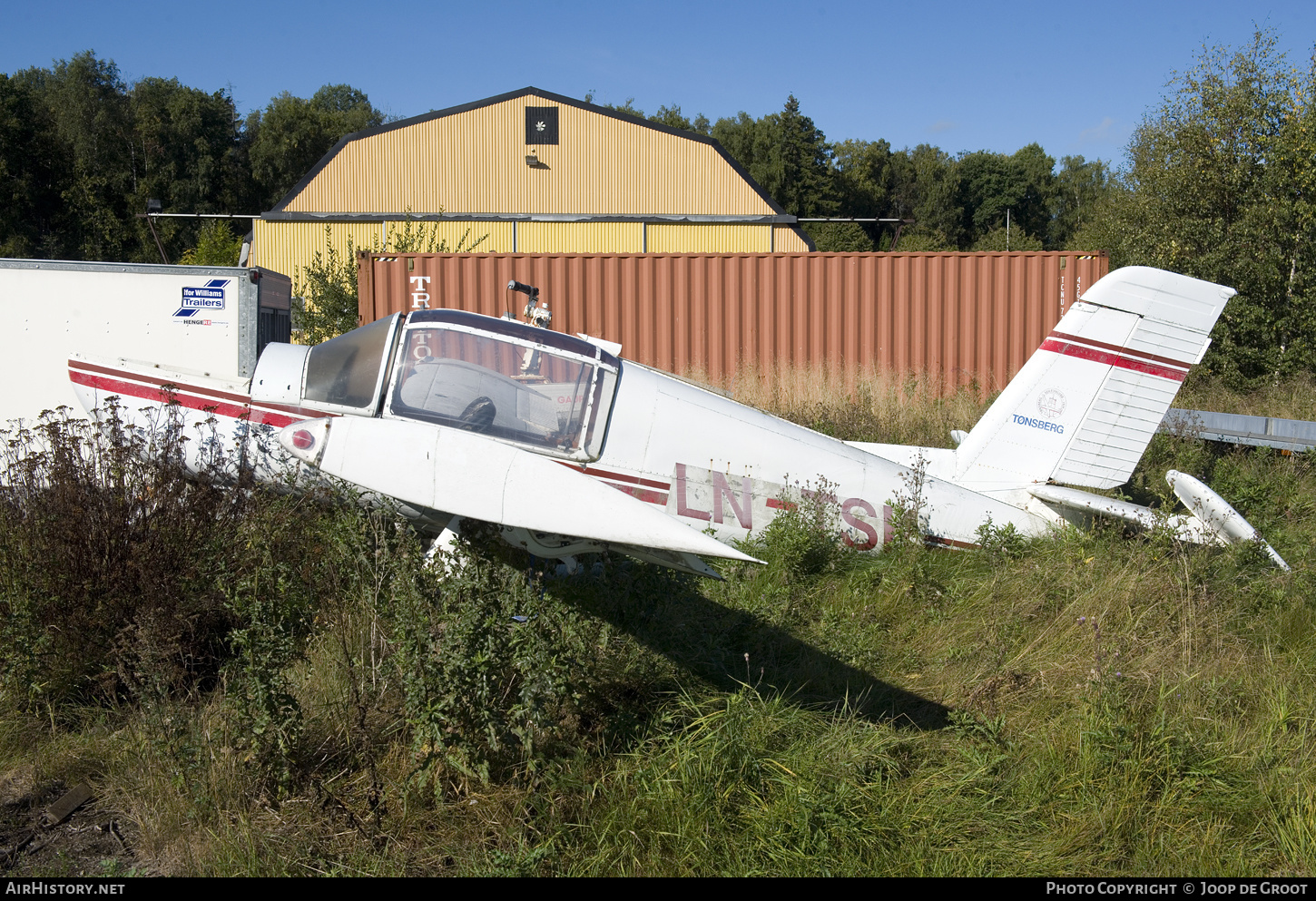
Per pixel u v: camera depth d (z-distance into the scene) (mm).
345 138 28203
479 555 3262
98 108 43844
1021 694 3711
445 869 2584
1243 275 14602
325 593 4004
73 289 6598
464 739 2779
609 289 12422
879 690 3826
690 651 3869
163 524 3979
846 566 5168
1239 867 2660
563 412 4648
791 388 12039
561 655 2949
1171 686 3580
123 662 3418
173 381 4871
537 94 28422
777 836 2650
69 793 2967
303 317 14086
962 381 12477
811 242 29062
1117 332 5719
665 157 28734
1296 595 4531
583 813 2764
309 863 2580
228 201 47938
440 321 4520
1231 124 15742
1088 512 5473
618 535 3139
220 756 2910
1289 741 3283
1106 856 2723
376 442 3504
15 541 3754
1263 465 7676
